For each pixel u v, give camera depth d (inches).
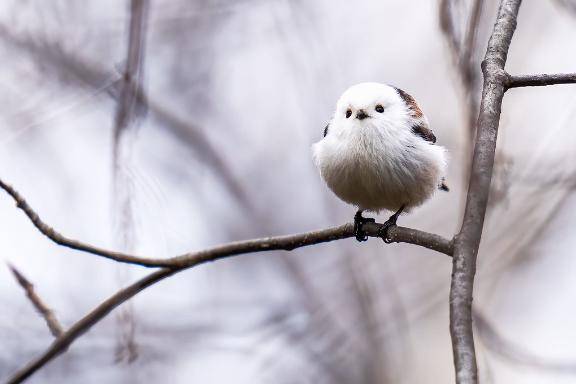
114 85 418.0
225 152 664.4
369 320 533.3
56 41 524.7
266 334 524.4
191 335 516.4
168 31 616.7
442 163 355.9
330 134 351.9
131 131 340.8
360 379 521.0
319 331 534.0
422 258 575.2
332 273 564.1
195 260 295.1
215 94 659.4
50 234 284.7
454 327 194.4
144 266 292.0
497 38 256.7
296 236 301.3
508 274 504.1
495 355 350.6
